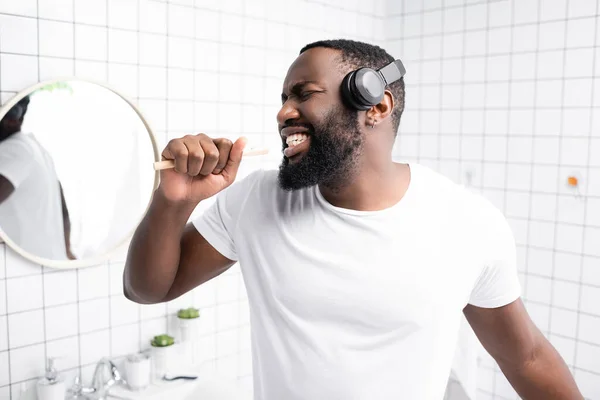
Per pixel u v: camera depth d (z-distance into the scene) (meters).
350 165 0.83
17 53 1.48
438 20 2.36
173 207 0.83
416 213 0.86
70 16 1.56
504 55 2.15
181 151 0.74
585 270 1.98
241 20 1.98
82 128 1.59
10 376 1.54
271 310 0.90
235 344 2.09
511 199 2.17
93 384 1.65
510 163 2.16
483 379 2.26
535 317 2.12
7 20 1.46
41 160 1.52
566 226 2.02
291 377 0.87
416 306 0.83
